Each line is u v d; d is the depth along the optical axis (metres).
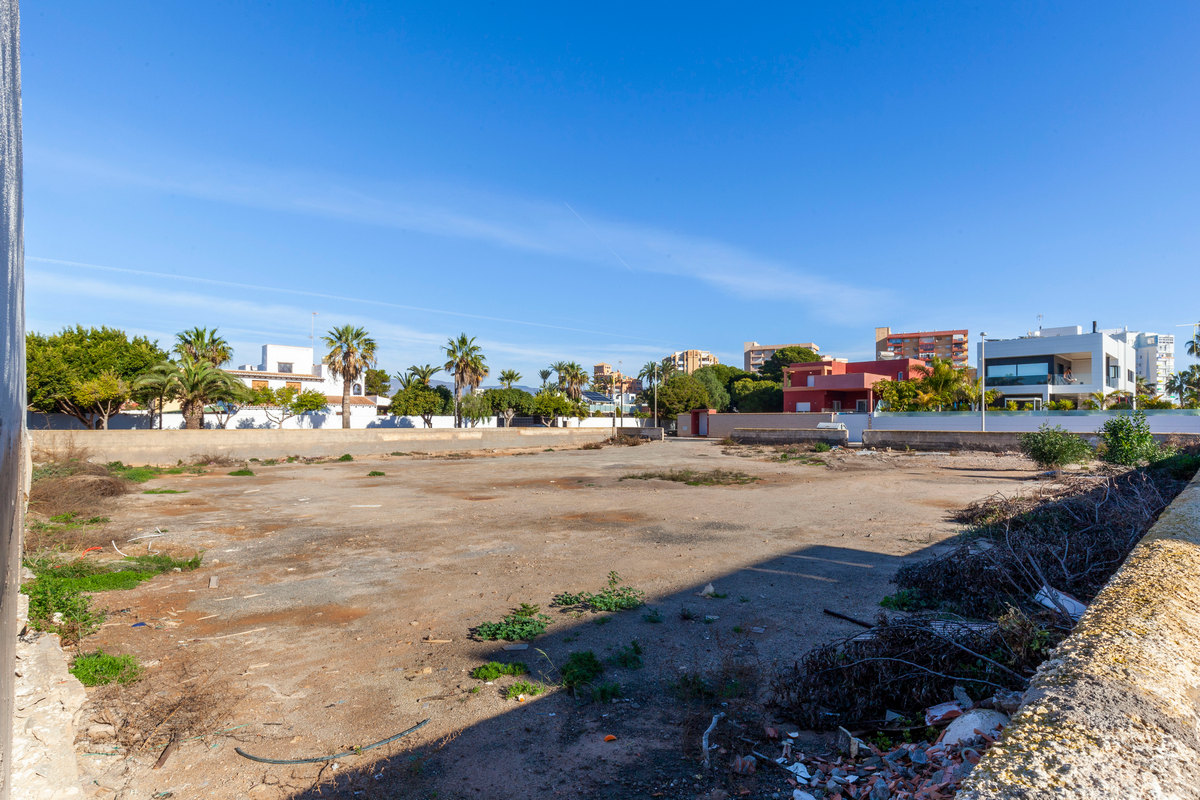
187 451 26.00
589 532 11.79
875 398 49.50
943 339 120.75
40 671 4.98
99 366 33.75
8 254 1.41
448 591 7.96
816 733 4.24
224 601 7.57
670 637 6.22
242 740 4.29
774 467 25.12
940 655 4.39
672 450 35.38
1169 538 4.18
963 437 29.09
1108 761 1.69
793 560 9.33
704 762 3.89
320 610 7.23
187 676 5.34
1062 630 4.45
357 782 3.76
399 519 13.29
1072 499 10.27
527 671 5.43
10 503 1.47
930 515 13.02
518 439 38.62
